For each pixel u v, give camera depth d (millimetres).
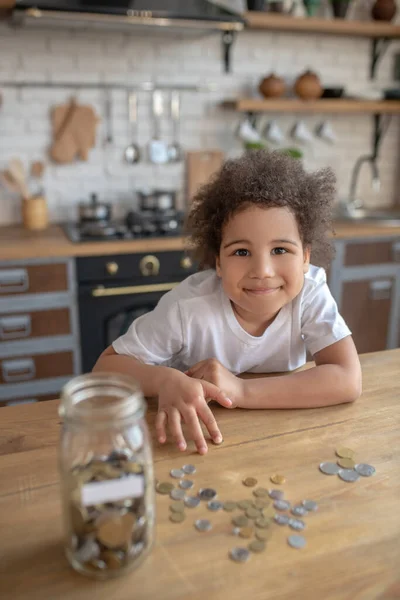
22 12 2080
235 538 613
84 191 2830
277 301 978
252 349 1119
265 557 583
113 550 549
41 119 2684
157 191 2777
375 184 3283
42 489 701
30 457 774
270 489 697
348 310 2758
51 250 2225
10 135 2662
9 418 891
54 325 2318
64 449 546
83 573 561
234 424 863
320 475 729
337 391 931
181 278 2432
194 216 1121
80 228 2547
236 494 688
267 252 935
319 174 1073
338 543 604
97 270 2312
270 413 903
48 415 904
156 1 2277
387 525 635
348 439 822
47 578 559
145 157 2879
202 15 2291
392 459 769
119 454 547
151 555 586
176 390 883
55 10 2094
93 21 2209
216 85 2902
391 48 3176
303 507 661
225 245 962
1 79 2588
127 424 541
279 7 2711
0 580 556
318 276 1148
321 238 1073
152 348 1065
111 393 571
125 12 2164
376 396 968
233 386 924
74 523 548
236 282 965
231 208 945
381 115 3248
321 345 1072
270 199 919
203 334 1097
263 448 796
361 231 2646
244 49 2908
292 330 1111
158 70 2793
